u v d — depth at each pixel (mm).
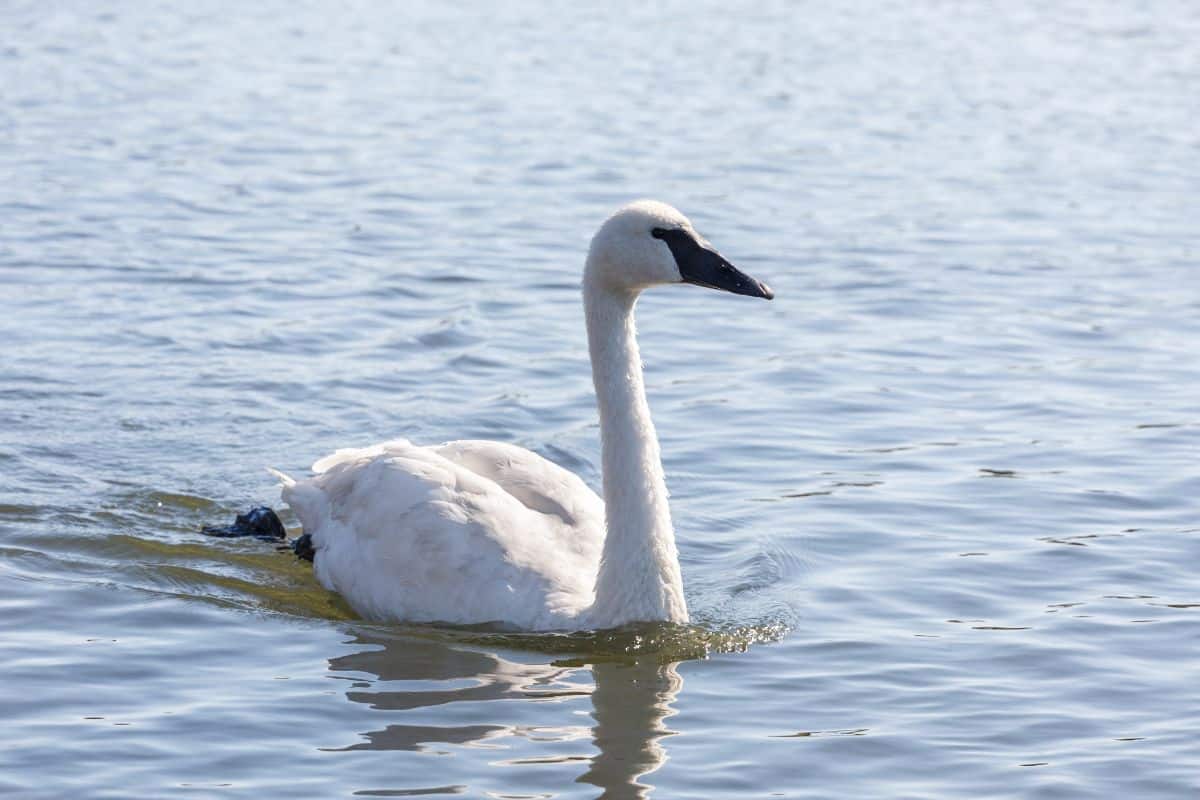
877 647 11492
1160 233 24500
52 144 28547
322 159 28266
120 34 39406
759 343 19312
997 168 28734
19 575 12570
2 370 17438
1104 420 16547
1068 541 13469
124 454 15367
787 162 28875
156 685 10711
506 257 22719
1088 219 25375
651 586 11578
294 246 23000
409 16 43250
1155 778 9508
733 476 15133
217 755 9688
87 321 19328
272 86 34156
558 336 19344
